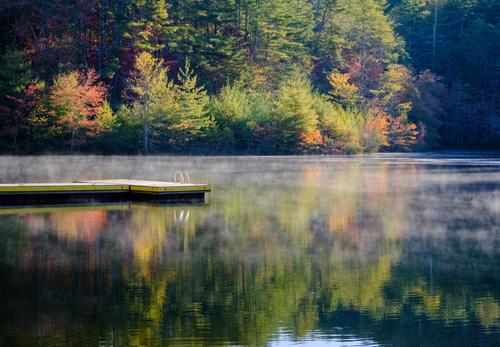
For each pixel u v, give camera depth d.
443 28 122.44
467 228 24.55
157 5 80.19
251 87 91.00
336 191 37.84
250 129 80.81
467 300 14.89
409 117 106.12
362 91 102.62
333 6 105.50
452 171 55.66
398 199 33.88
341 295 15.17
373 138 93.25
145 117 73.25
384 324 13.33
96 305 14.13
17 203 29.88
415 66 120.44
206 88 86.62
